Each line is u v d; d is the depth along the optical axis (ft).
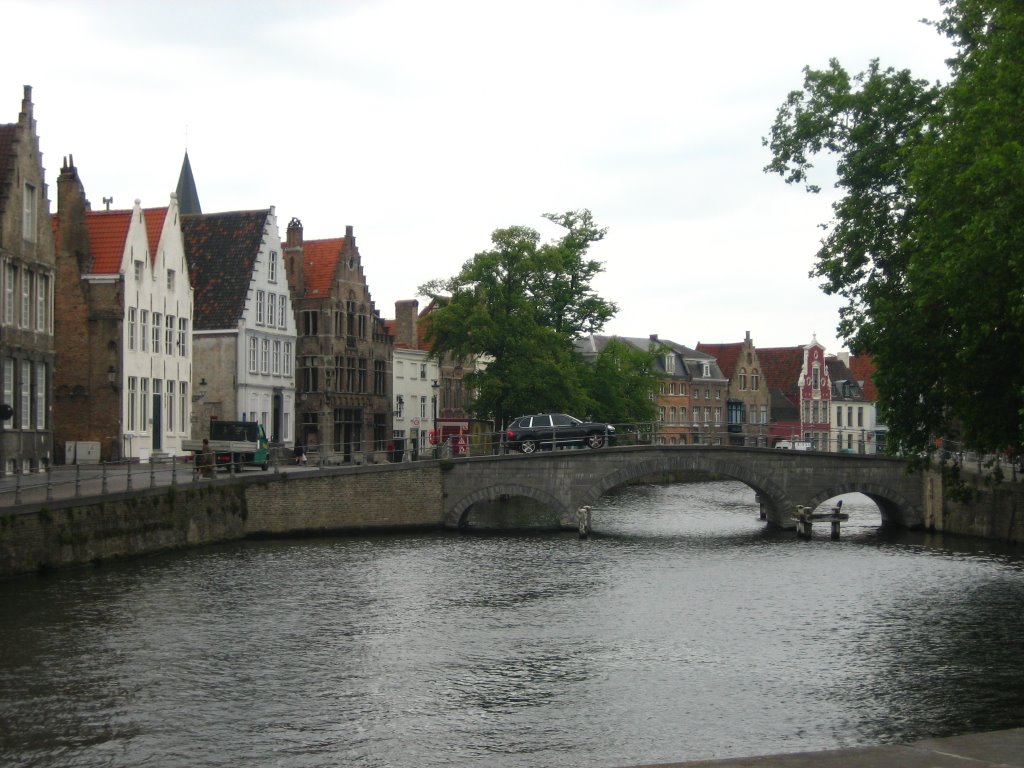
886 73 141.79
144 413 213.05
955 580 139.74
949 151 107.65
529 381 239.09
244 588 124.88
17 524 117.70
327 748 69.00
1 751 67.56
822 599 124.36
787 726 74.38
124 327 204.74
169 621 104.83
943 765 42.91
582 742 70.69
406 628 105.09
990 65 107.04
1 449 156.97
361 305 281.74
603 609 116.67
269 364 251.60
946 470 134.10
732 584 135.33
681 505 268.21
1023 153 95.81
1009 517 187.01
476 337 239.30
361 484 190.08
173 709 76.64
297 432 269.03
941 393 123.54
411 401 314.76
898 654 95.76
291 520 181.57
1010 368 112.68
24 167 164.55
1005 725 74.49
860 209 139.03
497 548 171.53
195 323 241.55
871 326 133.28
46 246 171.83
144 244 212.02
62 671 85.71
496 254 242.58
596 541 184.55
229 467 187.83
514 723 74.74
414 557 157.89
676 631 105.29
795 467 211.20
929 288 109.91
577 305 261.65
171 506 149.79
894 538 194.90
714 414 469.16
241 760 66.54
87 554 129.18
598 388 279.69
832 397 502.79
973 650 97.35
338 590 125.70
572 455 203.62
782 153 146.92
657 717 76.38
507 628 105.91
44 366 172.24
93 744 69.00
